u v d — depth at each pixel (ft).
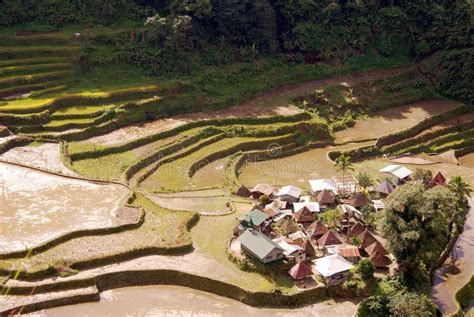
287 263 186.09
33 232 191.01
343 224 214.90
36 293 168.14
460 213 231.30
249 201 230.89
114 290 175.94
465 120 338.75
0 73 290.76
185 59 332.80
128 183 236.02
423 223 190.19
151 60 324.39
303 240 198.59
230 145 283.38
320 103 336.70
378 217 208.33
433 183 252.83
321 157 289.33
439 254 208.23
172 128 285.02
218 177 257.34
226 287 176.24
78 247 186.60
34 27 335.06
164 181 245.65
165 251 188.75
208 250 192.44
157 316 165.68
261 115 308.40
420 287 187.93
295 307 174.40
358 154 296.71
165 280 180.24
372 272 183.11
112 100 293.02
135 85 308.60
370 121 331.98
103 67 317.01
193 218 208.54
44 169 233.35
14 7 335.67
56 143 257.96
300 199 235.81
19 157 242.58
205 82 327.47
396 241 186.91
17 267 173.78
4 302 163.84
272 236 202.69
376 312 174.70
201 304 172.35
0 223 195.11
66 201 211.82
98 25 343.26
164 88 308.40
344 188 244.42
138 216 204.95
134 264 182.70
